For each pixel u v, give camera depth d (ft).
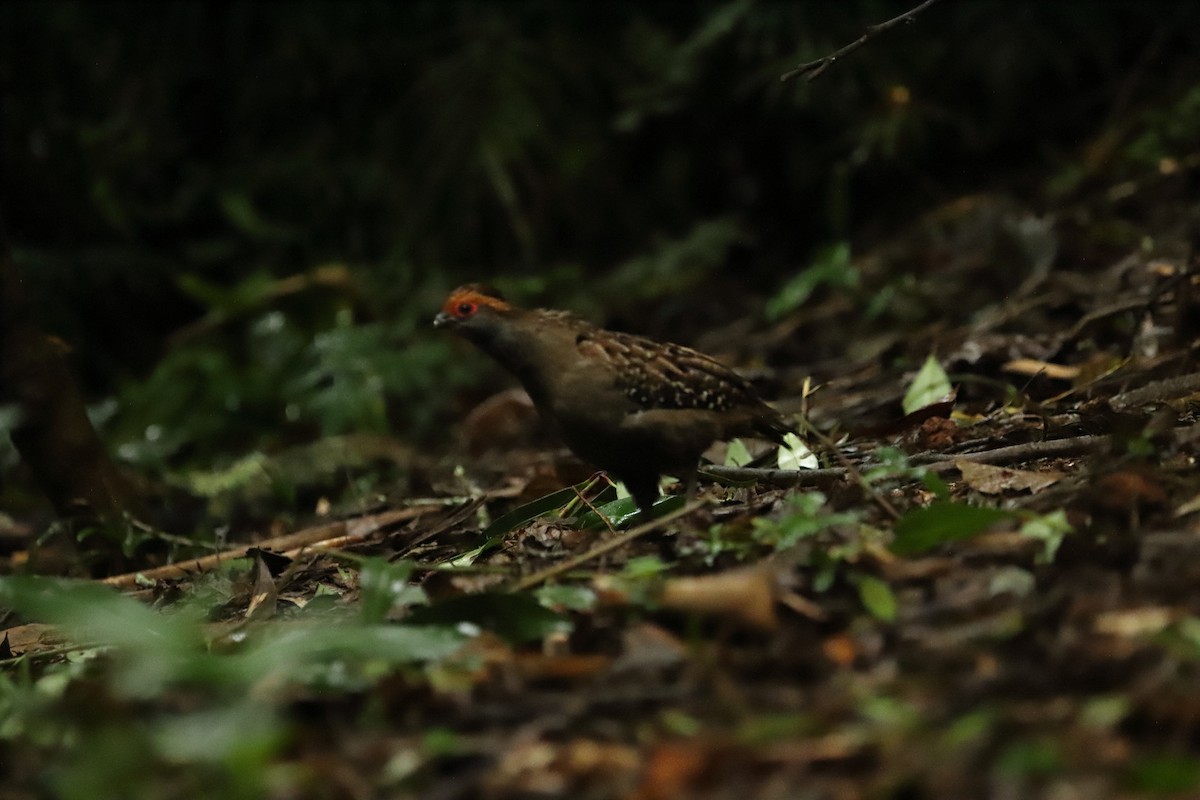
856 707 15.16
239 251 63.46
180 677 16.80
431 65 63.98
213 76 65.51
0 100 61.72
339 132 64.75
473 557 25.72
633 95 61.11
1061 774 13.48
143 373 61.46
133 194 63.82
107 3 64.44
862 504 22.75
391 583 19.63
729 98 61.57
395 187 62.80
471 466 39.88
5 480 49.03
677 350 24.61
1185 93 53.93
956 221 52.70
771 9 59.93
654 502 25.44
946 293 44.62
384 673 17.69
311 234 63.41
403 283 58.08
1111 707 14.44
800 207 62.59
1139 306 33.30
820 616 17.99
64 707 18.13
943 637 16.70
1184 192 46.32
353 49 64.28
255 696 17.11
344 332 51.47
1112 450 21.79
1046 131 58.65
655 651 17.15
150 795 14.85
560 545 24.93
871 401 35.53
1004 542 19.24
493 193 61.52
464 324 24.41
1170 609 16.47
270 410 52.75
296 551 30.40
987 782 13.55
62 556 34.81
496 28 63.26
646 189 63.31
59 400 33.78
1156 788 13.03
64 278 59.88
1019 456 24.56
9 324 33.27
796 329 48.83
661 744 14.75
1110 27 58.08
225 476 41.57
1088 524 19.75
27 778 16.49
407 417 52.08
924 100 58.95
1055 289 39.93
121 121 62.34
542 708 16.19
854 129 59.67
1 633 25.72
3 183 60.90
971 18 59.16
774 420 25.55
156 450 49.62
